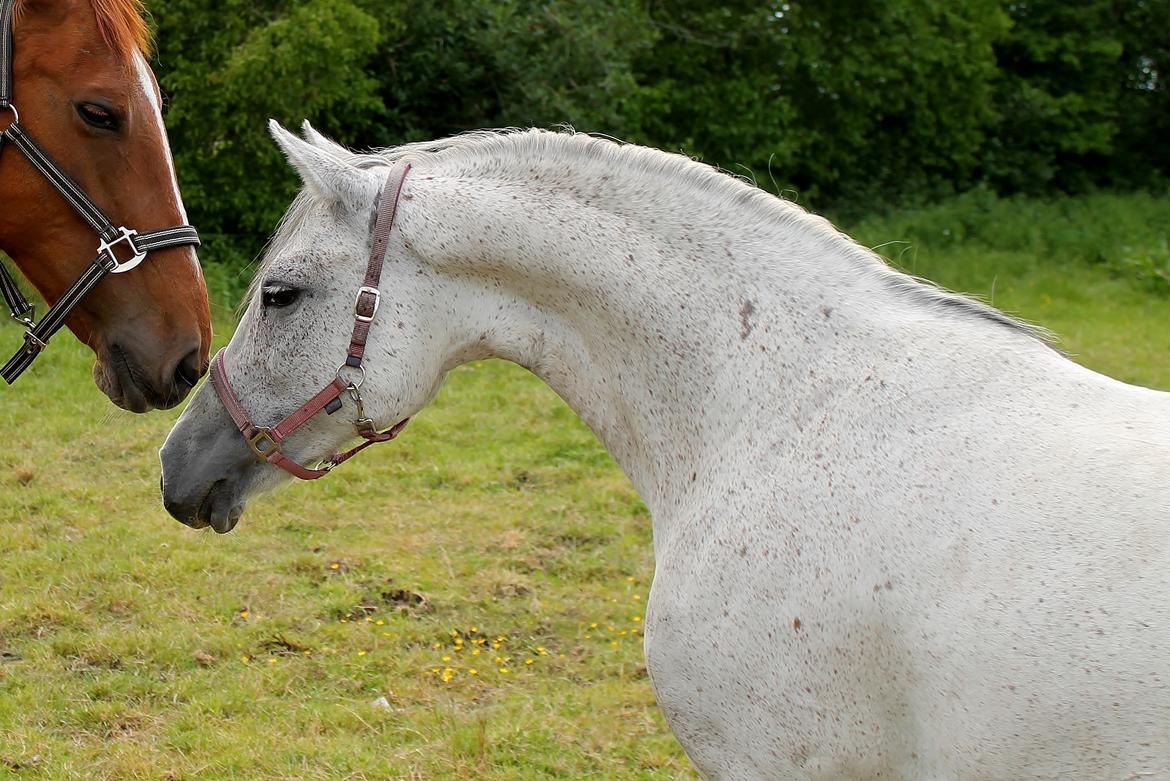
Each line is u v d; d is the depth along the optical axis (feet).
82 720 12.87
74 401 25.75
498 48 42.06
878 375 7.15
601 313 7.81
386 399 7.86
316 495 20.62
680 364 7.68
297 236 7.95
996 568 6.34
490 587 16.87
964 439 6.77
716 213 7.76
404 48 43.50
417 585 16.80
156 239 10.07
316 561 17.43
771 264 7.61
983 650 6.25
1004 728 6.21
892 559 6.61
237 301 34.12
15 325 31.53
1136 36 70.03
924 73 57.47
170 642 14.69
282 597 16.28
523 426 25.27
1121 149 70.59
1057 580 6.19
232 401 8.08
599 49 42.39
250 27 36.14
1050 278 44.91
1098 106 66.80
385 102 44.34
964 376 7.02
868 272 7.59
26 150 9.84
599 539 19.08
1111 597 6.05
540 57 42.42
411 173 7.96
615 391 7.94
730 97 52.31
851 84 56.13
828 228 7.71
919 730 6.59
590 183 7.87
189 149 36.96
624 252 7.72
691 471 7.68
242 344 8.16
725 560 7.11
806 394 7.28
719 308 7.61
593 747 12.49
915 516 6.63
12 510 19.30
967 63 59.31
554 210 7.80
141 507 19.76
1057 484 6.44
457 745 12.37
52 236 10.09
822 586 6.76
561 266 7.78
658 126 51.93
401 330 7.80
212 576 16.89
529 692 13.87
